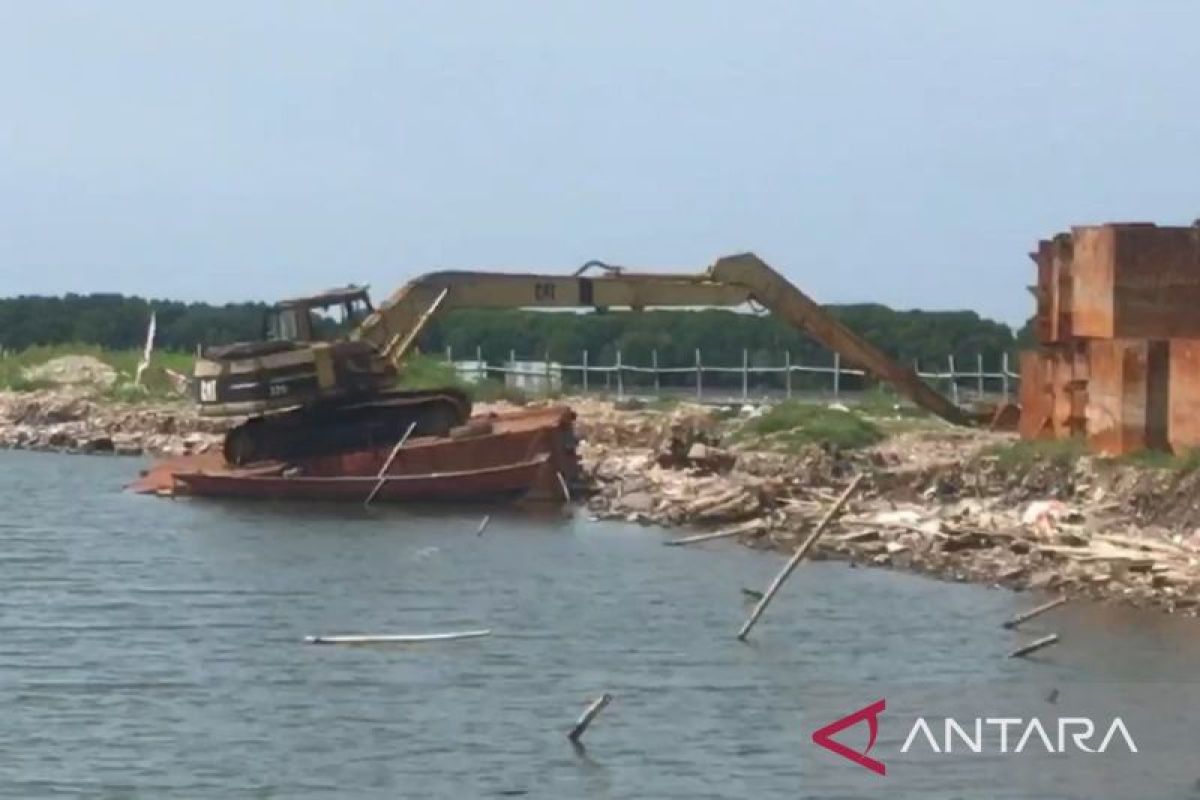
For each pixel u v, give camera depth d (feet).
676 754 371.56
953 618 478.59
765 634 467.52
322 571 568.41
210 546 616.39
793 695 410.93
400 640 469.57
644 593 523.29
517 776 360.28
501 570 563.89
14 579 562.66
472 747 377.91
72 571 575.79
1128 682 414.21
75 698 418.10
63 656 459.32
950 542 554.05
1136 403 606.55
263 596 531.91
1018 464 638.12
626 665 440.04
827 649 450.30
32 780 361.92
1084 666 428.15
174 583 554.46
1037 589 510.17
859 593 511.81
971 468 655.76
